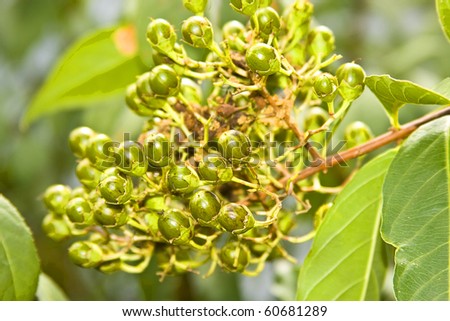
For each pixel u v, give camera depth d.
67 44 0.70
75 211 0.36
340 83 0.35
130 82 0.50
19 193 0.71
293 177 0.36
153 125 0.38
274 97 0.35
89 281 0.68
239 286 0.57
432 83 0.61
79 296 0.68
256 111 0.36
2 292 0.38
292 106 0.36
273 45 0.36
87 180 0.37
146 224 0.36
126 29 0.48
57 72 0.49
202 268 0.56
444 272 0.33
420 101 0.35
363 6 0.67
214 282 0.56
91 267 0.38
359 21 0.66
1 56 0.71
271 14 0.35
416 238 0.34
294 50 0.38
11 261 0.38
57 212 0.39
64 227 0.39
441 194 0.35
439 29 0.64
